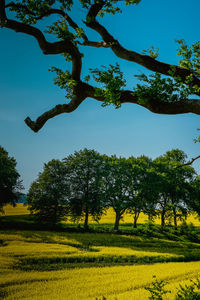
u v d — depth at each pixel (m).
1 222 58.91
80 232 55.19
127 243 44.12
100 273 23.31
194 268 26.33
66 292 17.62
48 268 24.55
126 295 17.02
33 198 59.41
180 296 4.62
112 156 63.50
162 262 31.06
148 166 62.22
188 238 55.47
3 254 28.61
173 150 63.09
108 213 97.31
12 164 58.94
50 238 42.84
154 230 60.28
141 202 56.47
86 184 58.84
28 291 17.53
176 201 57.81
